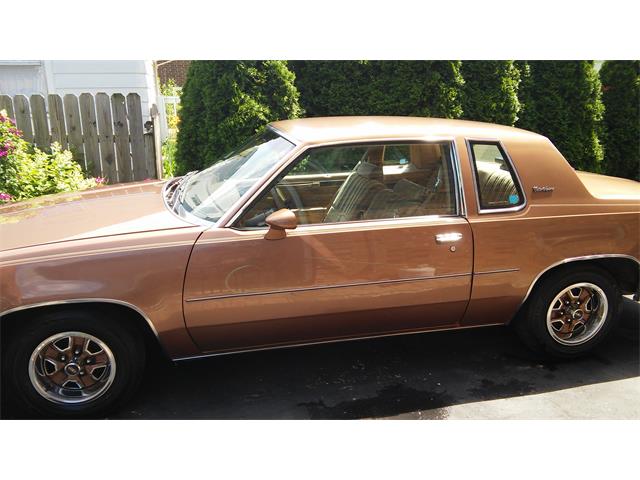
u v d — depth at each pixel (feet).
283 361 12.49
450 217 11.48
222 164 12.91
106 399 10.16
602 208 12.28
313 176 11.13
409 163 11.82
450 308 11.77
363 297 11.06
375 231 10.93
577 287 12.42
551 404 10.95
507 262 11.71
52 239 10.03
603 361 12.78
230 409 10.59
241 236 10.34
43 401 9.88
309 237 10.62
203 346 10.77
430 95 21.57
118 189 13.53
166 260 9.96
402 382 11.68
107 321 9.91
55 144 20.79
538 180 12.04
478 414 10.56
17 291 9.27
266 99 20.59
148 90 31.78
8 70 29.66
